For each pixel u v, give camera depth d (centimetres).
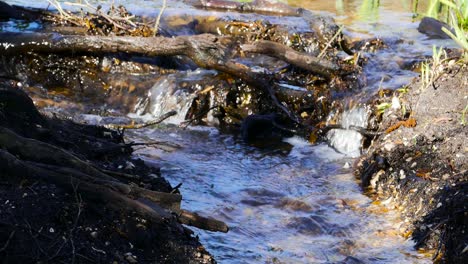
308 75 1143
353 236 757
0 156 578
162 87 1126
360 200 834
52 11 1355
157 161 924
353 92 1073
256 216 795
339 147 1001
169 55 1127
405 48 1266
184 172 896
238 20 1379
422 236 737
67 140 721
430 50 1247
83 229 559
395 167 852
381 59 1177
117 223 574
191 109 1094
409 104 934
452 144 829
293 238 751
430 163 822
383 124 946
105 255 548
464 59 945
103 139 779
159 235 591
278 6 1515
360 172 907
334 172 923
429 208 763
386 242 742
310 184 884
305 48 1306
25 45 1149
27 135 678
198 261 586
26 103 698
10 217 545
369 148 938
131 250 566
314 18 1412
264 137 1039
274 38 1333
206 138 1028
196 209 797
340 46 1274
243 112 1096
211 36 1116
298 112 1082
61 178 584
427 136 858
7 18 1277
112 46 1141
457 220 712
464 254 678
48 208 561
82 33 1229
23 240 530
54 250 534
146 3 1540
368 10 1595
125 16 1291
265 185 876
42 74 1159
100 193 580
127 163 718
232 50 1298
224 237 737
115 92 1145
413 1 1681
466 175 773
